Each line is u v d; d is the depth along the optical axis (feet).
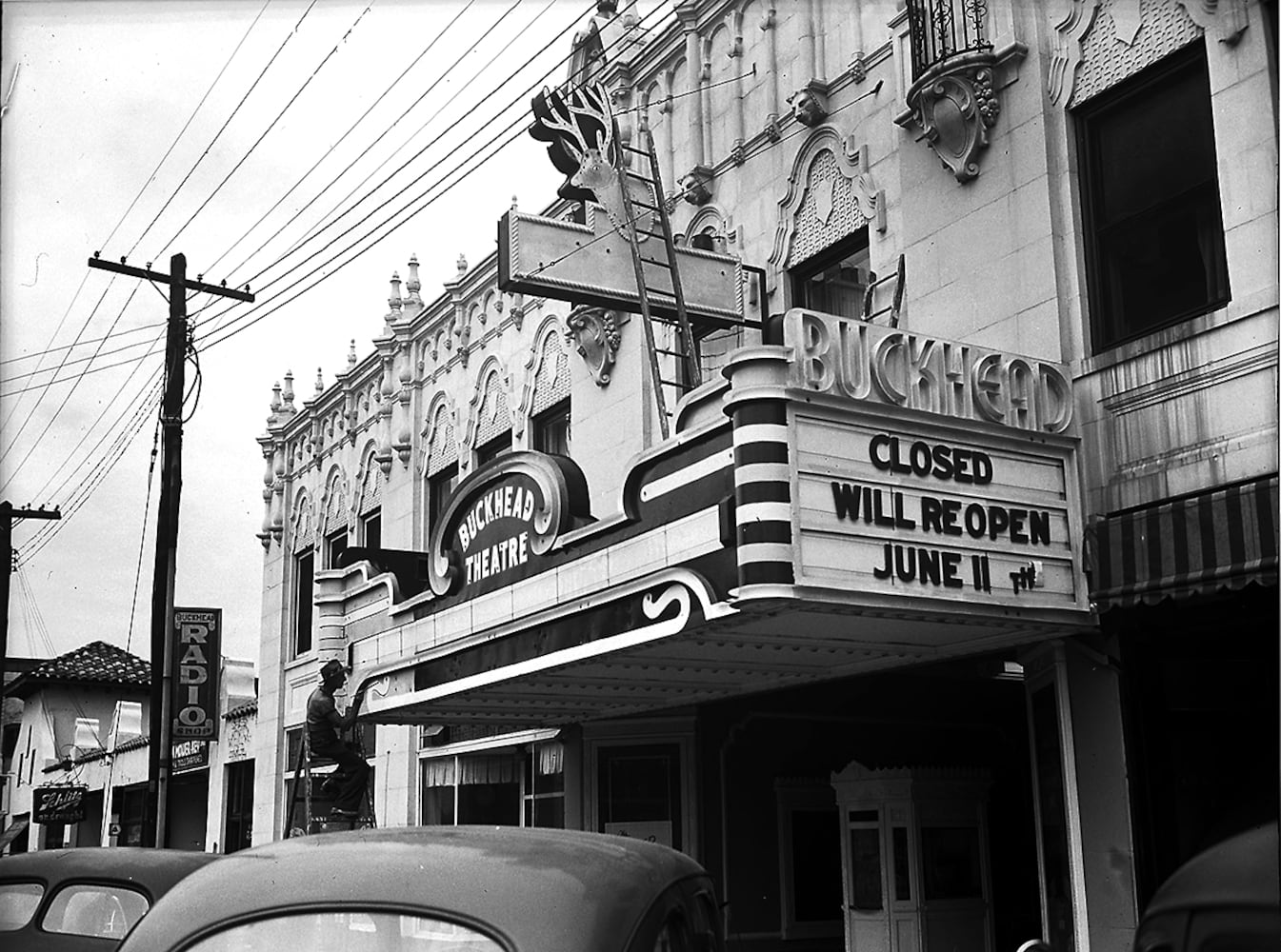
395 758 65.00
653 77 51.16
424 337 69.36
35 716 143.74
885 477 27.89
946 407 29.27
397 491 69.82
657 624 30.01
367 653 45.96
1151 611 30.19
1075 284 32.60
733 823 46.42
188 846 101.91
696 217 47.96
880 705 46.06
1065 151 33.42
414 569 45.01
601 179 41.27
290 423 84.02
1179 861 29.27
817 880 47.14
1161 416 30.01
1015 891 44.70
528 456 36.52
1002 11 35.24
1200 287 30.37
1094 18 33.06
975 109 35.17
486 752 57.36
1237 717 28.50
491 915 14.73
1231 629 29.22
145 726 128.36
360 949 14.73
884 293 39.11
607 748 48.26
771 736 47.91
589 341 52.65
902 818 39.68
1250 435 28.22
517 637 36.65
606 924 14.83
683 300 41.96
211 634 84.33
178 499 59.77
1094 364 31.53
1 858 28.37
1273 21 28.89
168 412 59.72
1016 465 30.04
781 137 44.50
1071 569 30.12
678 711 47.06
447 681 40.55
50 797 112.06
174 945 15.05
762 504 26.48
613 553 32.09
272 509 84.79
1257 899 9.60
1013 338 33.78
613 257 40.93
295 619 81.41
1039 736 33.58
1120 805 29.78
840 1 42.91
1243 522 26.73
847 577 26.81
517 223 39.40
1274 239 28.37
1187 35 30.86
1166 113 31.58
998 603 28.73
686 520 29.43
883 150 40.19
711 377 46.37
